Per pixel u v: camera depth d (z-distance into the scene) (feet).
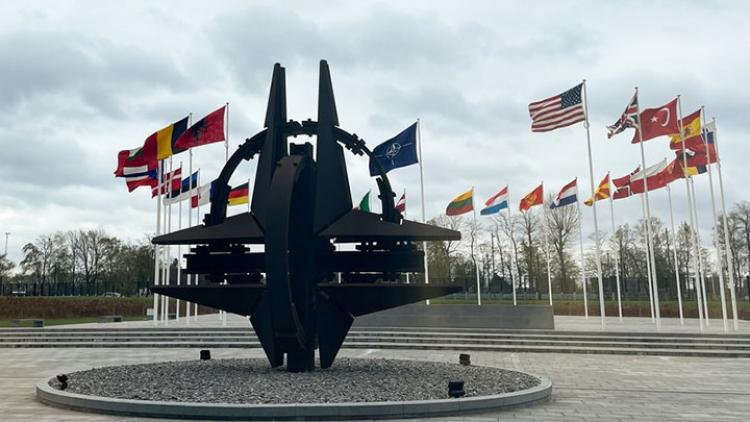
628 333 78.54
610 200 116.26
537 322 89.10
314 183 45.98
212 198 46.19
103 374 44.09
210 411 30.99
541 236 186.09
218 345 79.10
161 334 84.94
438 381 40.06
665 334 77.66
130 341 82.38
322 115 45.60
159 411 31.81
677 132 81.92
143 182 95.45
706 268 188.03
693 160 88.58
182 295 44.24
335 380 39.60
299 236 44.70
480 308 91.97
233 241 45.11
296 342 41.96
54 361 63.46
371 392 35.35
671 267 191.52
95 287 227.40
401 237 43.24
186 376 41.75
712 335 76.48
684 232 195.21
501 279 192.95
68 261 234.38
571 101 81.82
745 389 44.78
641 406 36.91
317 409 30.94
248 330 85.71
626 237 198.29
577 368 58.54
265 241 41.29
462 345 76.74
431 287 42.42
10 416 32.71
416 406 31.99
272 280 40.81
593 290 196.34
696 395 41.70
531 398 36.83
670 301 156.04
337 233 43.34
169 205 100.83
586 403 37.93
